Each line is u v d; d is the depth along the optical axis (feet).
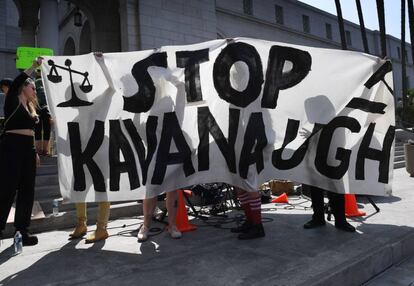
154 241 12.68
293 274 9.25
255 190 12.56
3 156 11.87
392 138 14.32
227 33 53.57
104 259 10.76
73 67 12.84
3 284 9.00
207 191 18.13
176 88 13.09
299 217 16.24
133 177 12.56
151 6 34.99
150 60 13.15
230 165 12.85
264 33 59.98
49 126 17.69
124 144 12.69
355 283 9.95
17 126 12.10
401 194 21.43
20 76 12.10
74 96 12.75
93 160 12.59
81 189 12.47
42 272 9.77
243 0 57.06
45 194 17.22
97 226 13.10
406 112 50.19
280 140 13.26
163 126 12.80
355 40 84.64
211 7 39.93
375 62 14.35
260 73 13.46
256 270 9.62
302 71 13.87
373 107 14.23
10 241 13.05
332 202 13.96
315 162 13.55
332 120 13.79
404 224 14.34
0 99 22.66
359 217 15.72
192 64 13.29
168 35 36.01
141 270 9.79
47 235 13.92
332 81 13.99
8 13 58.54
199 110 13.07
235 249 11.54
